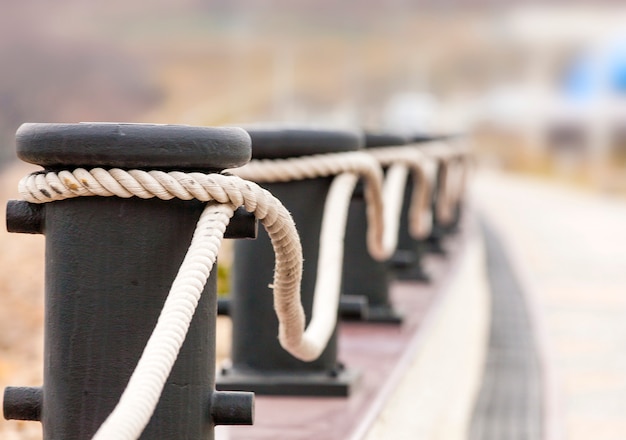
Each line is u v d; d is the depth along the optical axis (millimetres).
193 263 3764
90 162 3838
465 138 16969
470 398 8695
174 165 3859
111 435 3318
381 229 7000
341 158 6020
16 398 4082
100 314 3904
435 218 14211
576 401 8633
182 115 106062
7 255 14695
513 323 12008
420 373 7406
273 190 6023
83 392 3924
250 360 6090
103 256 3895
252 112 118375
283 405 5812
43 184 3873
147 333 3904
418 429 7035
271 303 6062
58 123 3879
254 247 6062
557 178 51750
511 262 17266
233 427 5375
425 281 10617
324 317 5547
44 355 4043
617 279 15820
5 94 90812
